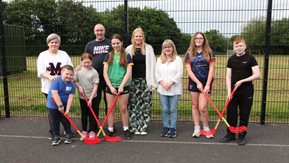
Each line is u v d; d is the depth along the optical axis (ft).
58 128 16.06
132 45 16.72
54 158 14.30
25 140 16.67
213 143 15.98
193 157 14.26
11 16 23.11
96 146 15.72
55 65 16.39
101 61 17.38
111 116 17.04
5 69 20.54
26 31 21.33
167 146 15.64
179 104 22.25
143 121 17.37
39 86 26.55
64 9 19.58
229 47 18.01
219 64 18.26
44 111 22.16
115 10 18.97
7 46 22.07
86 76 16.40
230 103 15.99
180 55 18.58
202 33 16.12
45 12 20.17
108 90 16.67
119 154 14.70
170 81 16.43
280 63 18.47
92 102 17.11
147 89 16.94
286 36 17.93
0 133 17.80
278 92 26.22
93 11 19.21
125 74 16.42
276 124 18.93
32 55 21.15
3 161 14.01
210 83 16.28
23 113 21.74
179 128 18.51
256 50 18.28
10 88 27.81
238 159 14.01
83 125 17.16
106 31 19.12
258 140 16.34
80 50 19.51
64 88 15.48
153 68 16.76
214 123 19.26
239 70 15.49
